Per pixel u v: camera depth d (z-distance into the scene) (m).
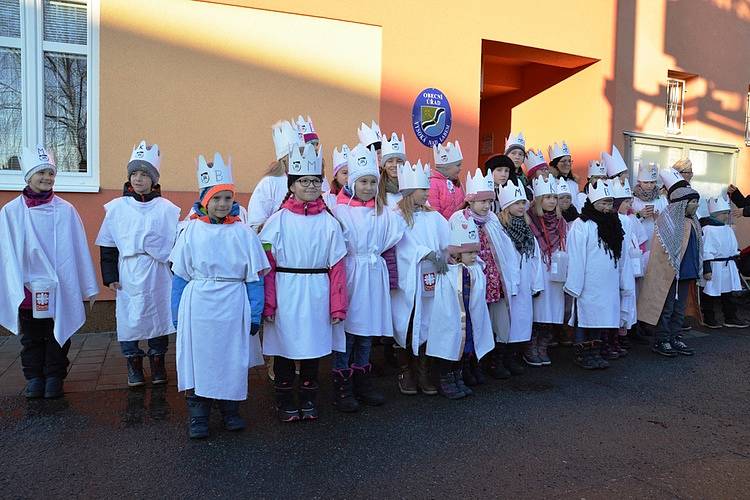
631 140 9.61
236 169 7.00
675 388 5.25
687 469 3.66
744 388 5.29
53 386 4.59
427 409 4.61
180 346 3.84
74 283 4.64
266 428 4.17
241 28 6.91
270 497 3.22
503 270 5.16
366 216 4.54
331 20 7.34
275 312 4.10
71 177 6.49
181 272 3.85
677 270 6.14
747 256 8.98
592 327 5.61
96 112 6.46
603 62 9.34
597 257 5.55
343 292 4.24
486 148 11.95
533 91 10.65
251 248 3.91
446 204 5.57
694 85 10.33
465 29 8.17
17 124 6.40
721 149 10.60
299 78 7.23
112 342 6.20
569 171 6.94
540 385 5.27
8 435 3.93
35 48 6.34
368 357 4.66
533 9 8.68
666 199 7.45
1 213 4.40
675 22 9.93
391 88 7.73
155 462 3.60
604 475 3.56
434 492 3.31
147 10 6.53
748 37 10.82
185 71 6.72
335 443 3.94
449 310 4.70
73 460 3.60
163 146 6.69
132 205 4.70
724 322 7.99
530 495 3.30
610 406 4.77
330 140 7.45
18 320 4.46
